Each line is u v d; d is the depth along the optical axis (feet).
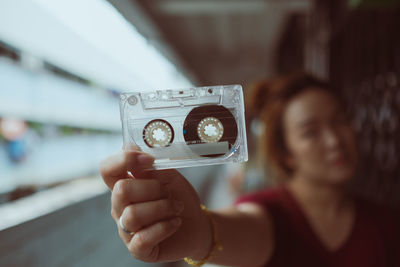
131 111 2.30
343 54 9.66
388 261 3.82
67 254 5.75
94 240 7.16
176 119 2.32
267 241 3.46
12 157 5.84
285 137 4.37
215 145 2.30
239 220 3.12
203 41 26.18
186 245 2.24
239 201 4.00
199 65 31.99
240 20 21.52
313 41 12.71
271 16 18.71
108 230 8.31
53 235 5.24
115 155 2.05
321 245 3.67
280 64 25.17
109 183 2.09
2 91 5.56
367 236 3.76
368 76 8.01
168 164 2.25
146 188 1.91
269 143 4.58
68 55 7.98
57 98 7.77
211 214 2.59
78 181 8.68
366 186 8.12
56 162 7.64
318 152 3.85
